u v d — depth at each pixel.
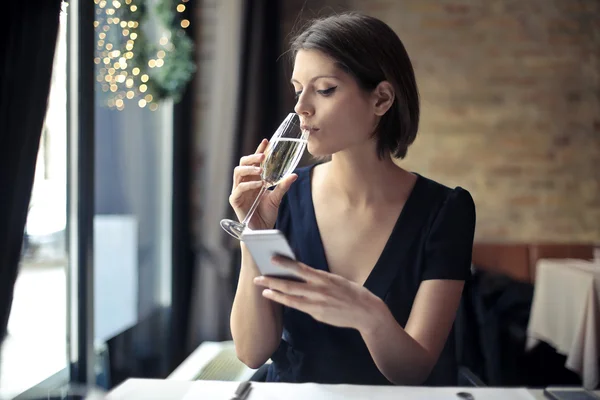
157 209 3.76
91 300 2.32
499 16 4.58
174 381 0.99
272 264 0.85
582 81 4.59
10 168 1.22
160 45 3.17
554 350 3.10
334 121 1.06
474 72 4.60
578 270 3.01
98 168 2.98
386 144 1.17
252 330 1.13
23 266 1.94
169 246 3.68
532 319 3.27
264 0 3.68
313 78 1.06
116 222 3.19
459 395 0.92
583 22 4.57
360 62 1.05
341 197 1.21
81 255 2.29
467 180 4.62
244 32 3.33
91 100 2.29
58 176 2.21
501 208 4.63
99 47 2.67
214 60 3.59
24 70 1.24
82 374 2.28
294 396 0.91
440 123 4.62
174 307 3.61
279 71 4.17
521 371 2.96
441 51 4.59
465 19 4.59
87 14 2.26
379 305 0.92
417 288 1.15
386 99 1.10
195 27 3.59
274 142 1.04
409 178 1.23
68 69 2.25
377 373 1.12
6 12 1.19
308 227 1.20
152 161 3.69
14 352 1.88
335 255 1.18
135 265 3.44
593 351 2.78
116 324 3.18
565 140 4.62
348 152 1.16
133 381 0.99
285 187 1.08
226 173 3.35
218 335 3.45
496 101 4.60
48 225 2.13
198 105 3.63
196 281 3.52
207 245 3.44
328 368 1.13
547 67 4.59
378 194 1.19
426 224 1.17
